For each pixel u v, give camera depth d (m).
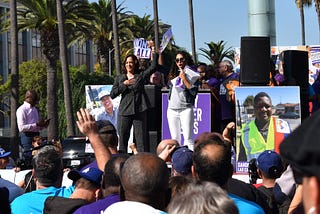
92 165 5.20
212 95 10.45
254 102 9.09
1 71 68.62
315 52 19.47
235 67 19.64
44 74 56.38
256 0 14.39
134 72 9.53
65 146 13.90
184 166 4.57
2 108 65.00
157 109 9.95
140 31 49.19
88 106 12.12
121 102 9.62
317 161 1.29
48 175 4.96
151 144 9.89
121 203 3.14
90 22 40.31
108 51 46.41
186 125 9.24
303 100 10.91
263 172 5.53
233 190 4.54
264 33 14.28
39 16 33.75
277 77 10.91
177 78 9.33
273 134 9.05
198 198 2.36
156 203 3.23
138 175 3.18
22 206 4.84
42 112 54.09
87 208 3.83
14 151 20.97
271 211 5.01
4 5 64.19
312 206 1.33
